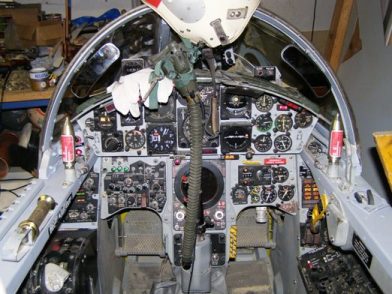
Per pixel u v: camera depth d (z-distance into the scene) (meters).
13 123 3.83
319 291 2.22
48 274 1.84
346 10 4.15
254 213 3.32
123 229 3.23
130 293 3.00
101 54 2.05
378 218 1.70
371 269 1.59
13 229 1.62
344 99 2.01
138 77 2.05
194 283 2.64
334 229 1.90
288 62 2.28
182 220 2.64
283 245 2.92
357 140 2.03
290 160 2.59
